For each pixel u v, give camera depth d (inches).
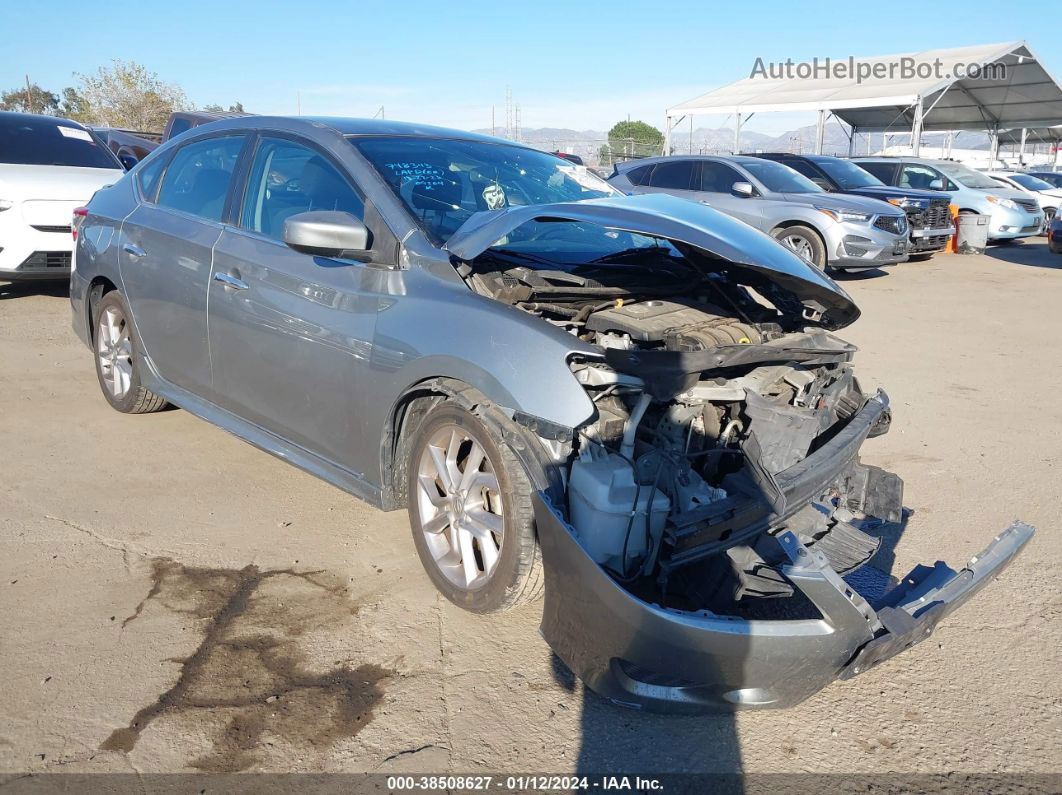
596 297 129.7
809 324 141.3
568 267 137.0
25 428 192.2
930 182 660.1
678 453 110.8
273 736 96.5
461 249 121.6
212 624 117.9
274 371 144.3
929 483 175.6
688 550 100.3
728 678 93.8
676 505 105.7
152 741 95.0
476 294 120.3
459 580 120.8
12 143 344.2
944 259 586.9
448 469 120.4
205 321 157.9
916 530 153.8
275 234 148.5
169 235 168.1
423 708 102.2
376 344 124.8
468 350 113.0
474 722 100.3
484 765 93.4
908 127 1182.3
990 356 286.7
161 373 178.1
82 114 1437.0
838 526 126.6
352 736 97.0
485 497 119.0
